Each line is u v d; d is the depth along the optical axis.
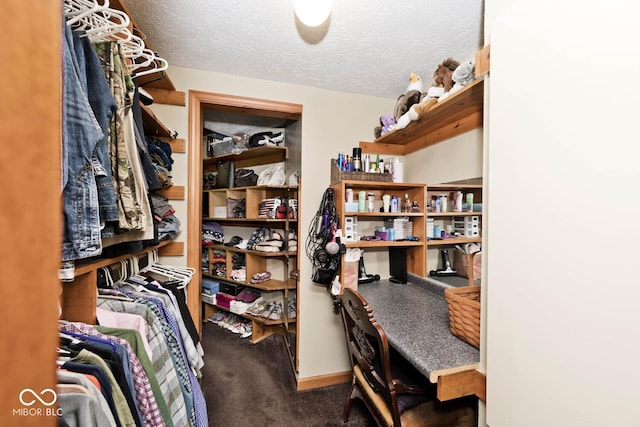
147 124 1.37
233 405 1.74
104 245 0.77
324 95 1.95
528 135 0.65
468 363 0.93
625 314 0.48
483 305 0.86
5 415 0.17
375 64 1.61
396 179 1.88
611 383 0.50
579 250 0.55
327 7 1.00
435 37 1.35
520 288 0.67
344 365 2.01
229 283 2.98
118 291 1.02
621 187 0.49
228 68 1.67
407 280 1.96
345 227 1.74
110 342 0.67
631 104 0.48
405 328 1.21
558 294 0.59
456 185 1.62
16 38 0.19
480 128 1.43
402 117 1.57
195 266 1.70
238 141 2.75
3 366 0.17
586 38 0.54
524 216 0.66
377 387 1.19
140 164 0.88
